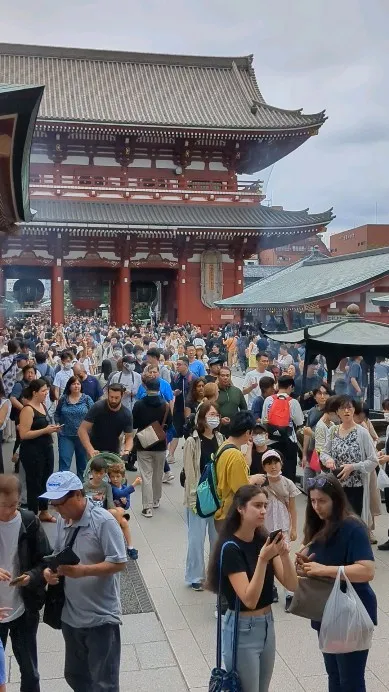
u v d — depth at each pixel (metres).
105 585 6.19
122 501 10.30
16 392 15.34
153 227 56.50
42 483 12.46
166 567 10.80
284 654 7.94
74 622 6.15
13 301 86.25
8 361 16.67
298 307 33.31
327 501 6.28
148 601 9.48
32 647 6.55
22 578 6.11
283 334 18.09
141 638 8.38
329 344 15.95
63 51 69.94
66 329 50.22
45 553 6.36
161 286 71.06
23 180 14.63
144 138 60.34
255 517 5.58
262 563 5.34
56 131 58.28
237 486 8.76
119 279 60.28
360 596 6.16
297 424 13.03
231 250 61.91
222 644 6.23
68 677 6.34
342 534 6.19
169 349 28.75
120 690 7.13
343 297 31.64
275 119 64.81
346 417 10.52
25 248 57.75
